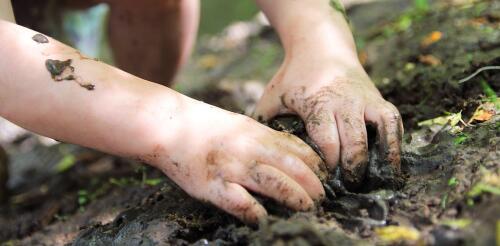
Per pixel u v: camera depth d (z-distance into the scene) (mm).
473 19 842
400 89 764
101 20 1215
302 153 574
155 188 722
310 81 632
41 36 600
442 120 668
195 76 1259
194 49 1441
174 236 576
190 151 572
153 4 883
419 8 959
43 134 595
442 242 506
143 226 595
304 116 622
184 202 615
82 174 898
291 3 687
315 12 678
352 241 526
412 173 603
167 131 577
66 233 727
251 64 1237
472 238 500
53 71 581
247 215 552
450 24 855
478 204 527
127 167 874
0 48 585
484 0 897
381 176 588
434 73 749
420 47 836
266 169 557
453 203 543
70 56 592
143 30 921
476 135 612
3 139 1120
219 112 589
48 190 889
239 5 1939
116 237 597
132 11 902
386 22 1038
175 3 889
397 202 569
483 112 643
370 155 597
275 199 556
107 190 817
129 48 940
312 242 507
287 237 510
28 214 827
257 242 527
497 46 751
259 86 1066
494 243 491
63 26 1036
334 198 577
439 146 618
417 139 646
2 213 842
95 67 588
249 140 570
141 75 959
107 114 575
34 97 579
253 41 1391
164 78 963
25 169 996
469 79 703
